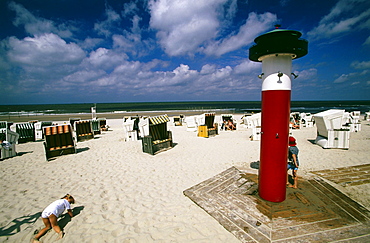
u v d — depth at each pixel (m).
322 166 7.00
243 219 3.83
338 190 4.88
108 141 13.10
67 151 9.58
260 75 4.30
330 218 3.76
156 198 4.98
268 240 3.24
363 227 3.48
